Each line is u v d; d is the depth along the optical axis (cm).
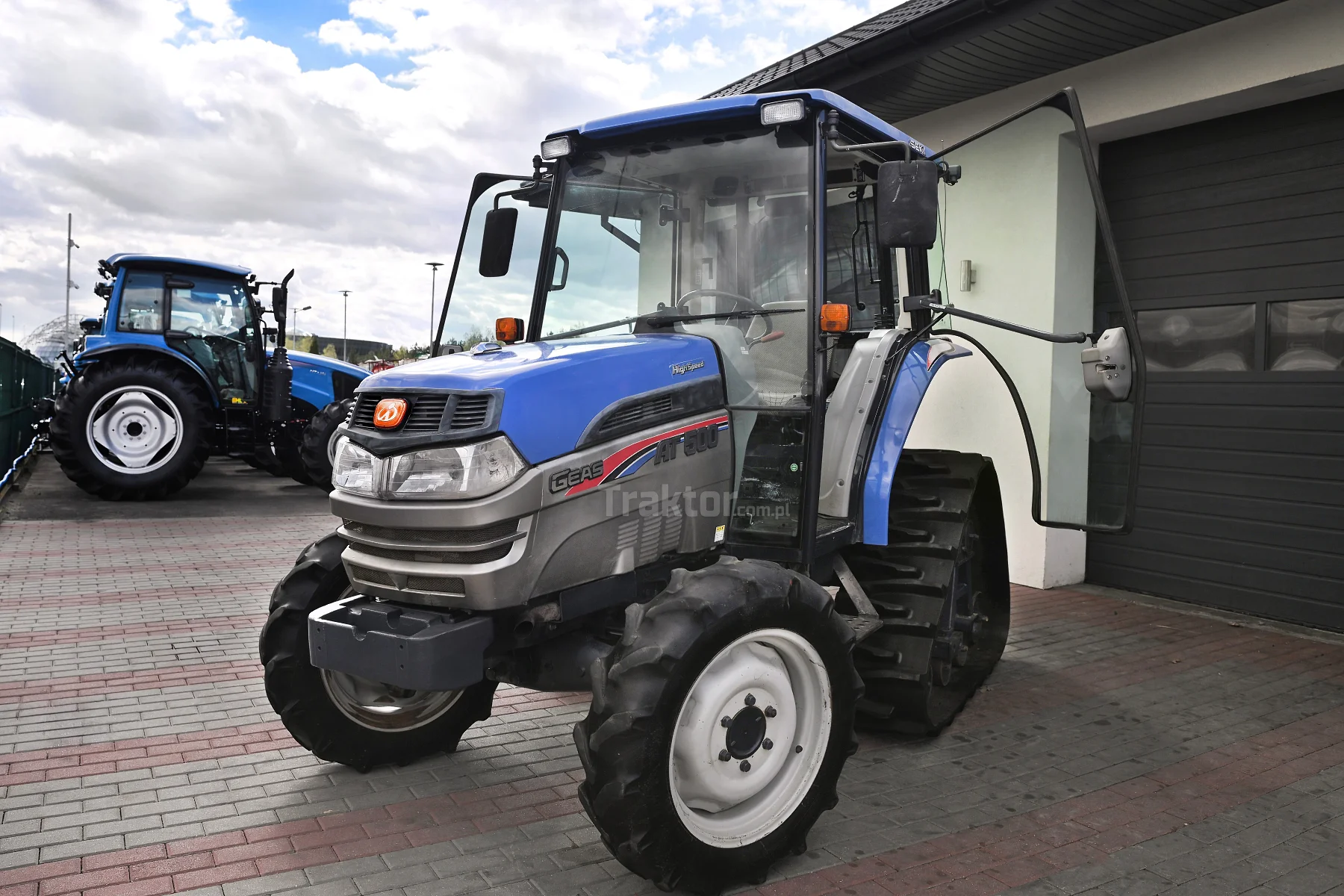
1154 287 663
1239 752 394
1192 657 527
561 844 309
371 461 307
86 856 297
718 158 359
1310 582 589
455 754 387
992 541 496
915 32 598
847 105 359
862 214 395
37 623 569
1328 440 578
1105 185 688
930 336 443
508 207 394
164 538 856
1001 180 670
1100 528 420
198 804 336
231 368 1138
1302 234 586
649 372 322
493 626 299
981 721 428
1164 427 663
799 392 341
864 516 366
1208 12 543
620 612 337
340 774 364
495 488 286
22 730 403
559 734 411
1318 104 577
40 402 1204
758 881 286
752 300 353
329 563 354
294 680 347
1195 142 637
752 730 289
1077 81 647
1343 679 489
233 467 1530
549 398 297
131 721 416
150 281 1105
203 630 558
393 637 290
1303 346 590
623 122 364
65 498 1084
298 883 282
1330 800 349
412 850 304
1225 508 630
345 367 1240
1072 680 486
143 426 1070
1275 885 289
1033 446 470
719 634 273
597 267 373
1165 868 298
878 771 372
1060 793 353
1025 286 657
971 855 305
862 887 285
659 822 261
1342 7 518
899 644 395
